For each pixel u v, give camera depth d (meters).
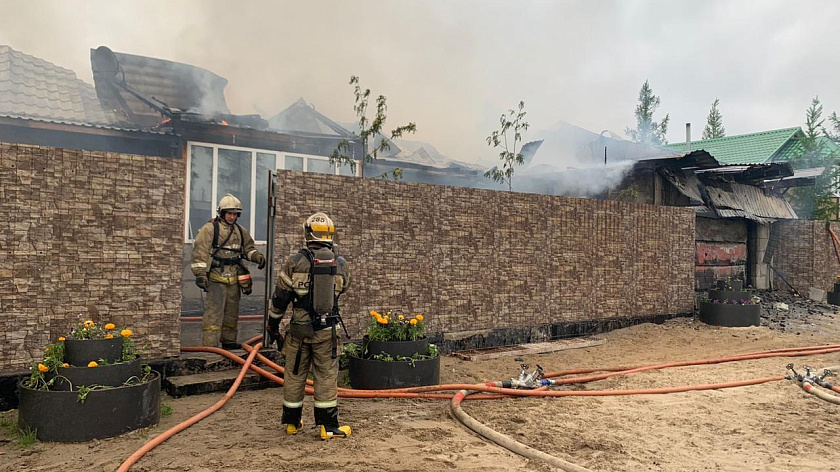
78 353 4.74
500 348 9.27
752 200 17.09
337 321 4.93
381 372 6.38
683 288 12.82
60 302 5.68
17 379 5.41
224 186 12.76
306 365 4.88
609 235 11.29
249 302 11.77
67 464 4.13
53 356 4.73
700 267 15.66
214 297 6.97
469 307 9.11
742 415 5.93
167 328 6.30
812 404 6.39
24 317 5.50
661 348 10.08
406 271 8.38
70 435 4.53
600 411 5.95
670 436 5.17
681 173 15.29
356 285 7.86
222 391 6.27
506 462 4.32
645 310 12.02
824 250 17.58
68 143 11.85
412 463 4.21
